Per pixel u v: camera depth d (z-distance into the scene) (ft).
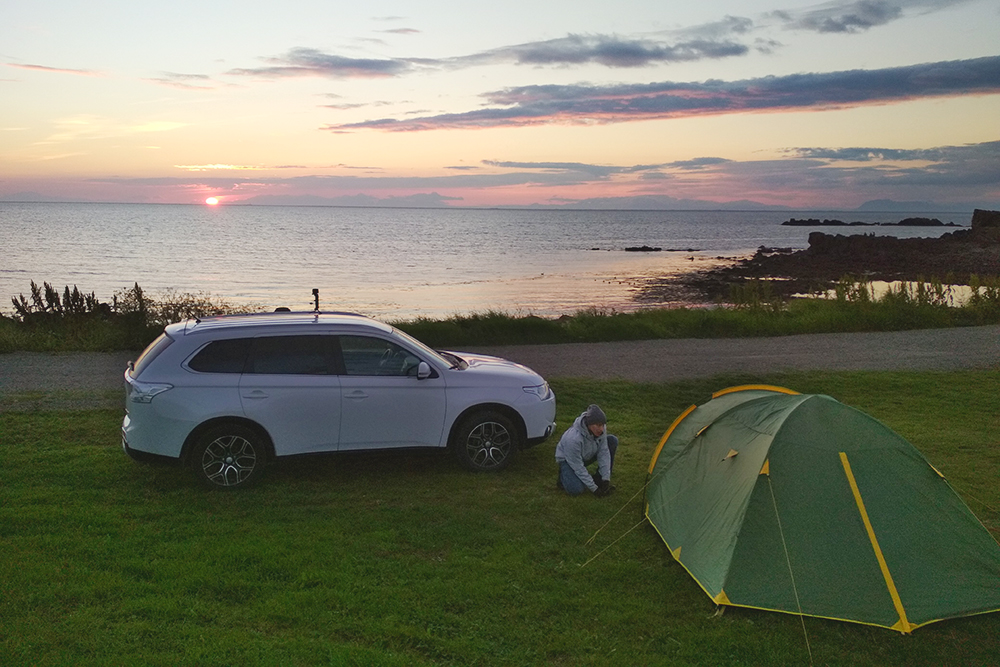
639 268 176.86
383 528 21.76
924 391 41.86
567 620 16.92
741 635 16.44
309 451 25.17
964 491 25.72
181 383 24.03
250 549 19.61
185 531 20.98
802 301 76.59
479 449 26.94
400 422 25.77
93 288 120.16
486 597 17.71
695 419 23.76
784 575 17.46
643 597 18.19
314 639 15.43
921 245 202.18
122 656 14.10
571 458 24.79
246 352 24.88
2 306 98.43
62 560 18.51
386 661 14.48
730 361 51.03
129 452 24.08
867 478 18.29
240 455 24.85
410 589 17.90
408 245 269.64
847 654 15.81
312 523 21.93
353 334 25.88
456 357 29.12
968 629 16.80
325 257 200.85
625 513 23.61
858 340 60.95
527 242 304.91
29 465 26.73
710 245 296.51
